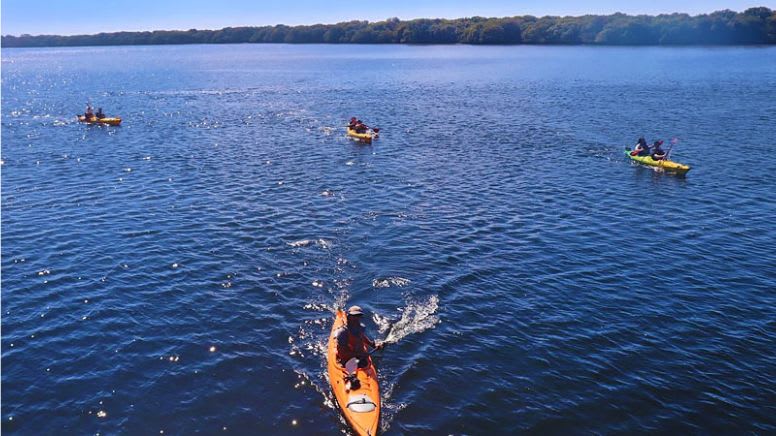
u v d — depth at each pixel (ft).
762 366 47.24
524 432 39.55
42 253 68.59
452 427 39.93
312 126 163.73
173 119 177.78
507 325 53.11
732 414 41.52
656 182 102.22
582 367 46.85
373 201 89.86
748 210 86.38
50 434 39.24
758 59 401.49
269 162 116.67
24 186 97.66
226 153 125.49
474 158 121.49
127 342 50.03
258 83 302.66
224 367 46.65
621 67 360.07
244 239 73.31
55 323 53.06
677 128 154.40
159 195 92.43
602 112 185.47
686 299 58.39
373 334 51.57
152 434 39.24
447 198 91.91
